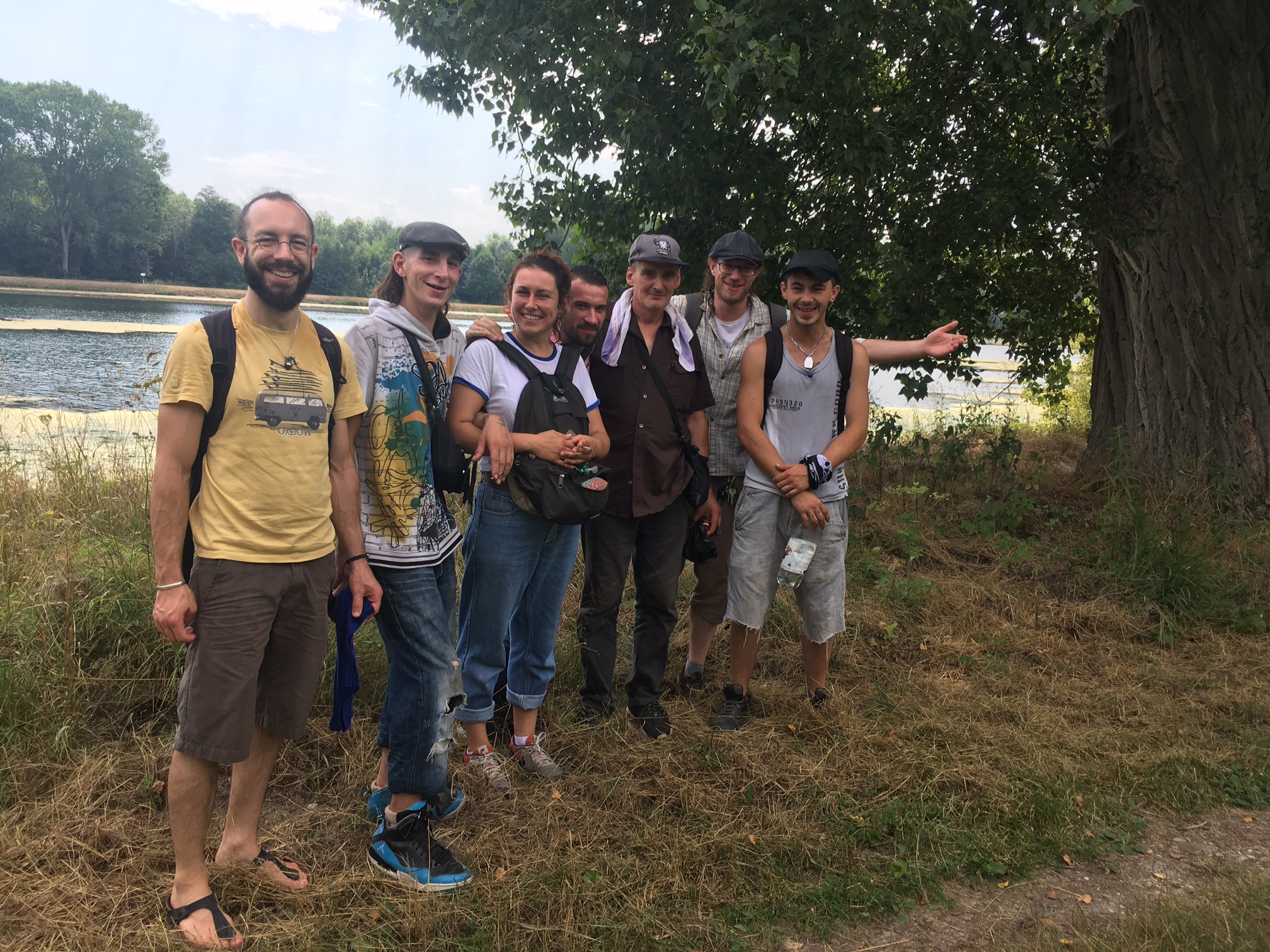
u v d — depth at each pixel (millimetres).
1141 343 7160
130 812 2859
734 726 3695
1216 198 6742
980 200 6293
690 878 2746
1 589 4004
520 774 3248
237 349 2246
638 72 5898
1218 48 6629
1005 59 5746
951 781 3328
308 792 3105
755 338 3803
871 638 4664
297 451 2316
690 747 3494
